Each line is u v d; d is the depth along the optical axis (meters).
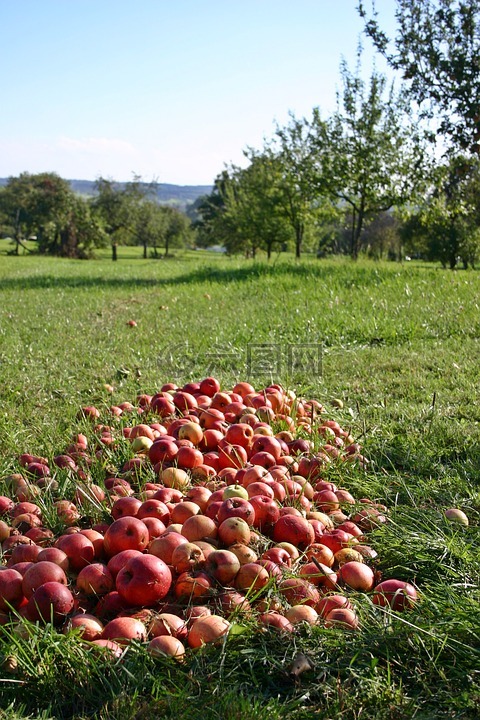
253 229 42.72
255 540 3.03
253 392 5.49
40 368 7.31
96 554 3.04
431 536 3.27
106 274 24.61
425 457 4.33
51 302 14.05
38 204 81.25
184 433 4.30
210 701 2.12
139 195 66.75
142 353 7.99
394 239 61.00
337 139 25.61
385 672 2.31
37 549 2.91
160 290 16.03
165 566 2.65
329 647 2.39
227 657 2.34
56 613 2.51
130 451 4.30
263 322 9.77
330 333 8.84
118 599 2.65
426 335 8.59
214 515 3.23
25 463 4.16
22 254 80.19
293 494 3.62
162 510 3.29
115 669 2.23
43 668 2.25
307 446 4.34
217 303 12.45
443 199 21.36
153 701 2.12
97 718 2.12
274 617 2.49
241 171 45.78
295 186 32.31
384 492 3.88
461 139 13.00
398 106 24.55
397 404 5.57
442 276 14.10
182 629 2.47
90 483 3.78
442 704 2.17
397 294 11.80
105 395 5.98
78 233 71.19
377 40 12.91
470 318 9.24
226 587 2.71
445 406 5.50
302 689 2.23
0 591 2.59
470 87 12.47
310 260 24.47
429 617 2.56
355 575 2.87
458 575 2.90
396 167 24.80
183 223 85.38
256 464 3.97
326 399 5.89
